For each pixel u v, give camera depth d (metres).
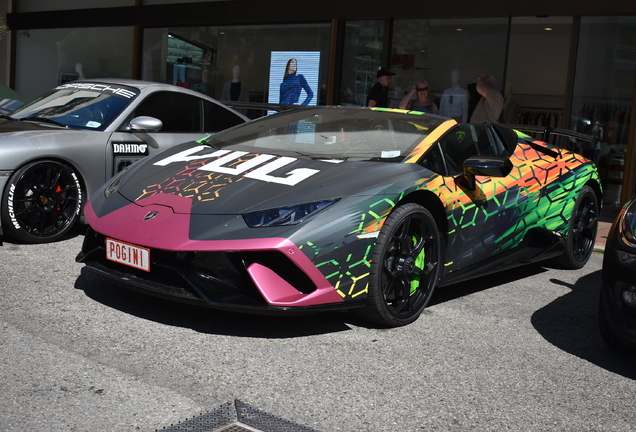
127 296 3.38
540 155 4.56
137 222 3.05
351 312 3.37
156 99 5.23
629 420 2.39
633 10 6.97
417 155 3.50
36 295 3.28
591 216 5.02
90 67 11.95
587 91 7.49
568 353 3.07
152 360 2.60
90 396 2.24
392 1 8.45
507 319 3.53
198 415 2.17
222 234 2.85
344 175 3.20
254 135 3.97
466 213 3.62
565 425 2.30
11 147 4.14
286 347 2.86
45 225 4.43
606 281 2.94
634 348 2.87
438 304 3.74
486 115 8.21
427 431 2.18
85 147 4.49
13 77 13.05
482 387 2.59
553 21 8.10
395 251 3.22
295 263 2.83
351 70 9.15
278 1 9.42
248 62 10.08
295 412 2.25
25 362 2.47
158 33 11.05
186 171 3.42
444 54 8.42
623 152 7.29
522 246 4.35
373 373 2.64
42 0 12.56
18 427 1.99
